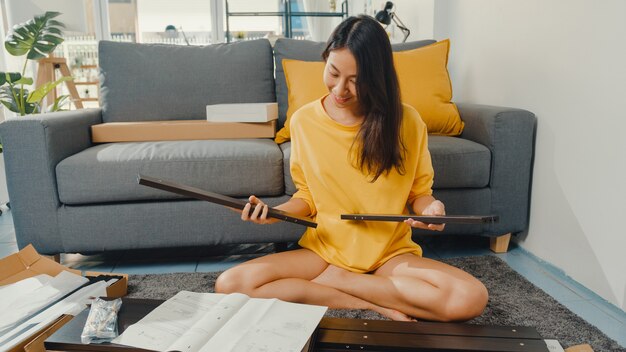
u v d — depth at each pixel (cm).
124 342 81
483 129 190
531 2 188
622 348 121
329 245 134
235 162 177
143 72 223
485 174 185
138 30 437
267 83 231
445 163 181
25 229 176
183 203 179
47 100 314
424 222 112
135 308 93
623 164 143
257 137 208
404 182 131
